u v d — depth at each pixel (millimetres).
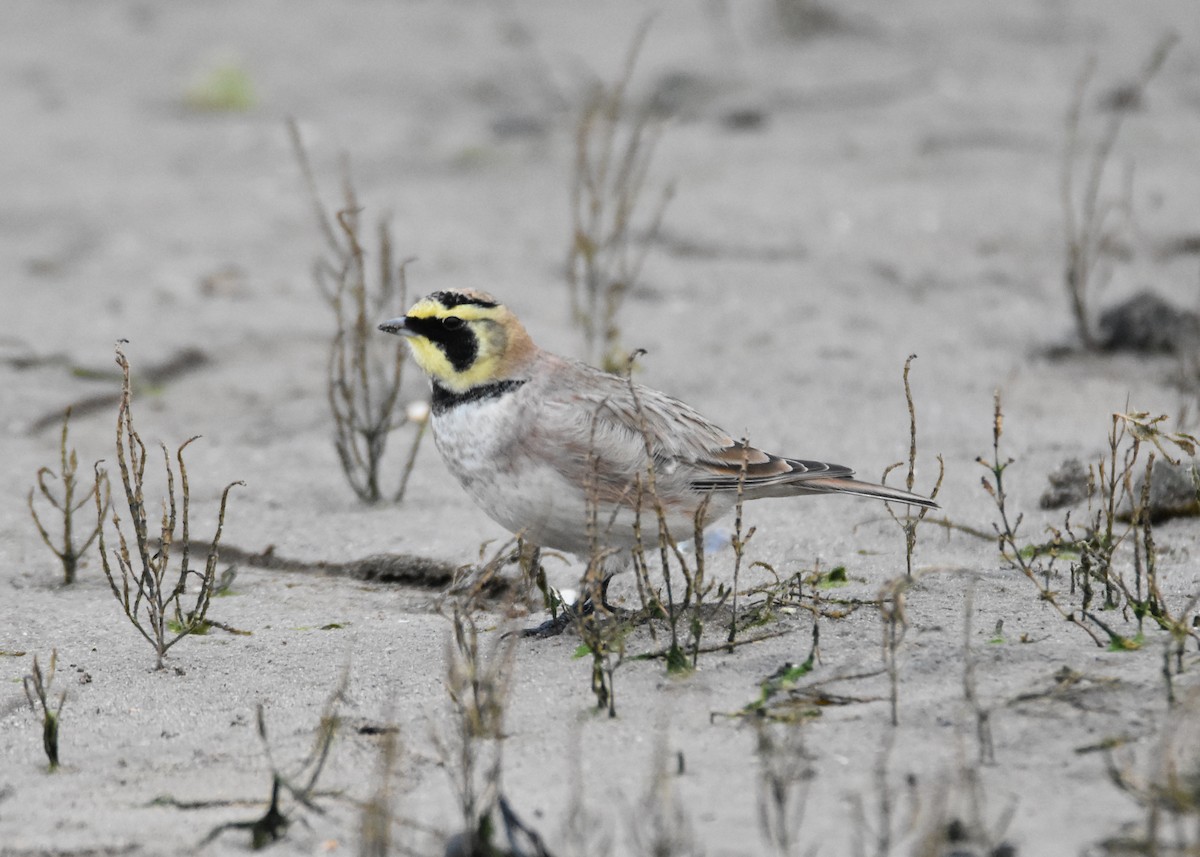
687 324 16234
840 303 16656
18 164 22953
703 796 6742
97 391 14938
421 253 18609
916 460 12453
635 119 23922
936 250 17891
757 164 21375
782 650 8383
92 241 19656
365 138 23984
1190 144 21016
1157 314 15062
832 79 25891
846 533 10898
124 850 6684
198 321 16734
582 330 15945
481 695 7965
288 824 6848
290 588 10539
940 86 25234
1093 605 8898
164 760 7625
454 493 12398
